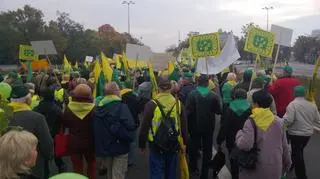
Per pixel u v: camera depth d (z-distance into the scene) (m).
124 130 6.81
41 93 7.20
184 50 26.30
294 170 8.63
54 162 9.18
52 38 63.19
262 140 5.56
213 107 8.00
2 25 61.50
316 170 9.09
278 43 10.67
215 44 11.76
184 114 6.64
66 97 10.65
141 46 13.38
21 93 5.62
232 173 6.98
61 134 7.00
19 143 3.12
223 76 16.31
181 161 6.68
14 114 5.54
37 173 5.61
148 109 6.45
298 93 7.75
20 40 60.41
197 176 8.50
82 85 7.04
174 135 6.42
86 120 6.93
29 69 16.80
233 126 7.10
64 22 71.38
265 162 5.54
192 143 8.25
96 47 72.75
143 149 6.57
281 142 5.66
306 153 10.77
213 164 7.34
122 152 6.93
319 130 8.53
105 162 7.88
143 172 9.00
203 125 7.95
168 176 6.58
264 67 23.84
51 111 7.12
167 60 16.75
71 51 67.88
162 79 6.58
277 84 9.11
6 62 60.16
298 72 35.88
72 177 2.05
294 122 7.70
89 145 6.98
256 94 5.72
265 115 5.59
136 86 16.67
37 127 5.59
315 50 54.12
